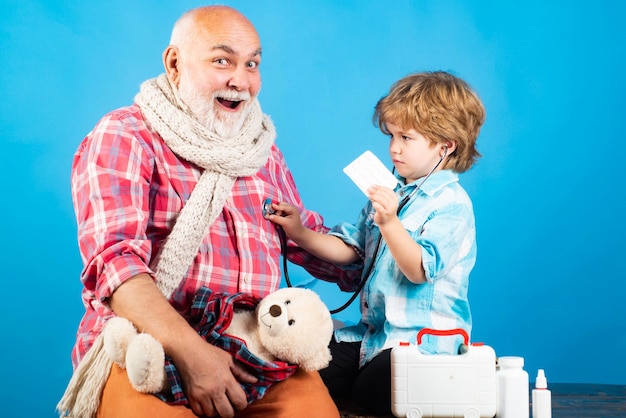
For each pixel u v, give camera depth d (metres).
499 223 3.44
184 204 1.96
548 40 3.45
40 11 3.30
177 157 1.97
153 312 1.70
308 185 3.44
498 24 3.45
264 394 1.73
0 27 3.28
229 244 1.99
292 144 3.44
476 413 1.87
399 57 3.45
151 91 1.99
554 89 3.44
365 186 2.06
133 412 1.63
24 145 3.28
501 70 3.44
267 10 3.43
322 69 3.45
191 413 1.62
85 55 3.32
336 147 3.45
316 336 1.75
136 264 1.75
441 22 3.45
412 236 2.10
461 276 2.11
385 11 3.45
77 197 1.90
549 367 3.41
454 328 2.08
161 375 1.63
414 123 2.15
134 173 1.89
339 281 2.37
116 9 3.34
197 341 1.67
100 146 1.90
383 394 1.98
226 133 2.00
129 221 1.83
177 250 1.89
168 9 3.37
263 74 3.43
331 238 2.25
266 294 2.01
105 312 1.84
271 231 2.11
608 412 2.34
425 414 1.88
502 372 1.88
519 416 1.86
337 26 3.45
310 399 1.74
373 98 3.45
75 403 1.76
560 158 3.45
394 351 1.89
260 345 1.78
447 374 1.88
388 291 2.11
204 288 1.88
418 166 2.18
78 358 1.88
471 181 3.44
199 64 1.96
